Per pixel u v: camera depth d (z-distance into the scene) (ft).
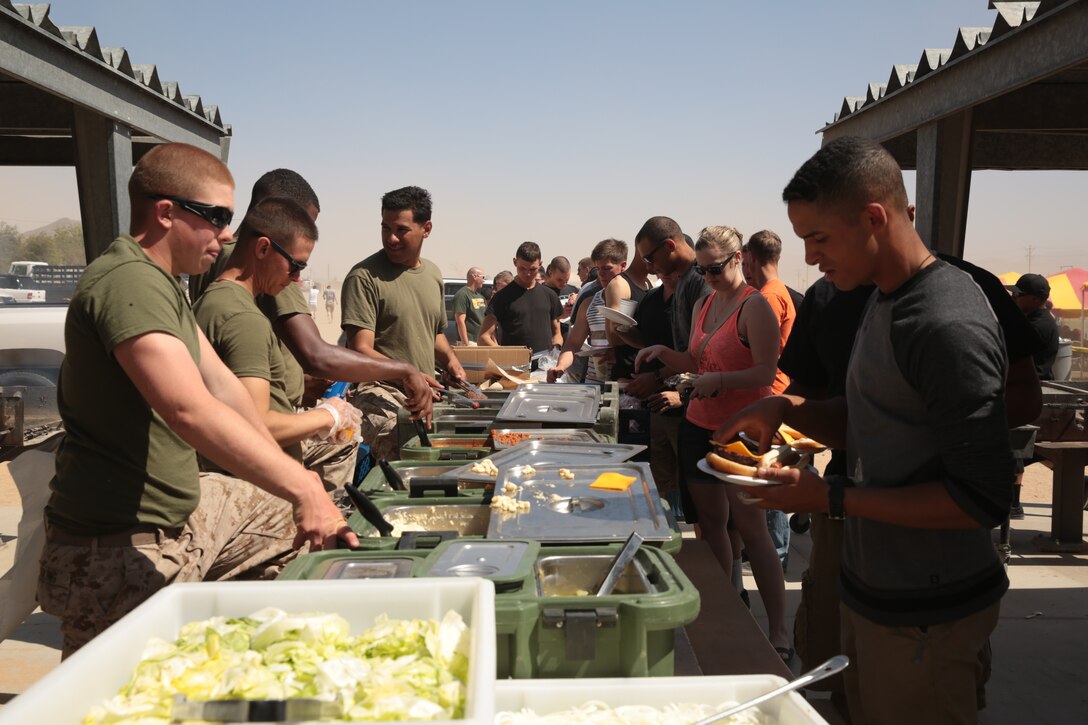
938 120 19.74
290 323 10.75
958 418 5.64
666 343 17.19
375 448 14.19
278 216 9.23
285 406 10.31
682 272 16.52
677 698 4.41
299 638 4.15
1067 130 24.57
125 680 3.90
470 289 42.45
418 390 11.16
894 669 6.48
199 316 9.00
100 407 7.02
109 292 6.57
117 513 7.14
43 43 17.12
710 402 13.16
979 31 17.52
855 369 6.60
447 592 4.56
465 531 7.81
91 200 21.53
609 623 5.04
